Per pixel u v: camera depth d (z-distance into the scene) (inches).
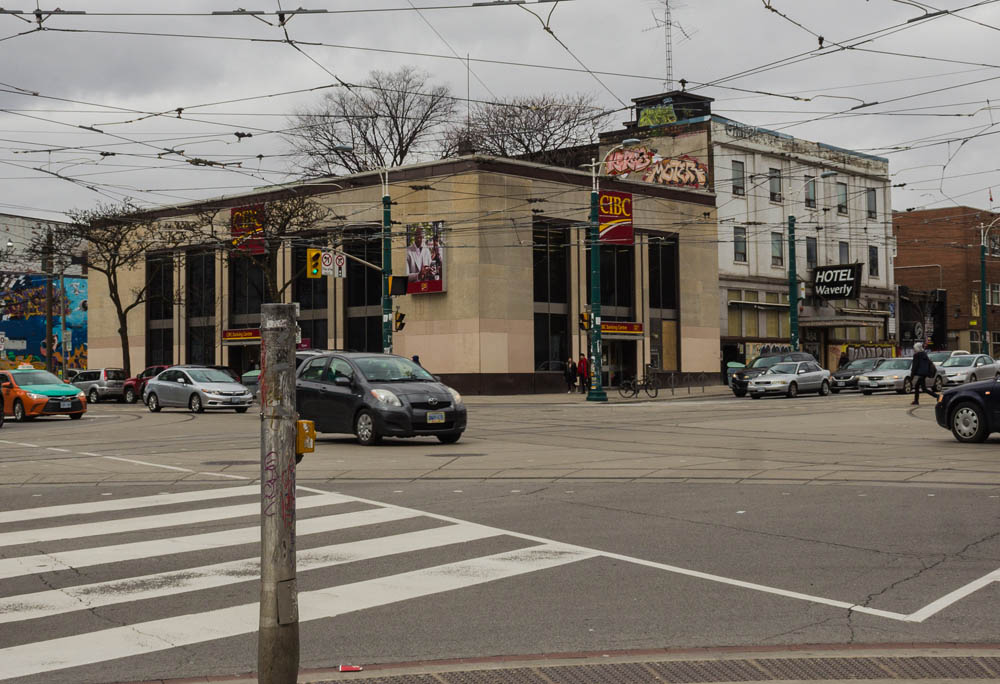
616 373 2047.2
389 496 493.0
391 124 2482.8
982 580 308.2
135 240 2224.4
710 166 2229.3
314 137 2458.2
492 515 434.3
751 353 2317.9
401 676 222.8
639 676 222.2
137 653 243.1
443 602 288.2
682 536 382.3
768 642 247.6
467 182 1817.2
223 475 582.2
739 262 2299.5
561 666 229.3
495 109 2605.8
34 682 222.1
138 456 704.4
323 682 218.5
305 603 288.0
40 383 1258.6
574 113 2586.1
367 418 757.9
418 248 1859.0
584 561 340.2
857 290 2378.2
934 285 3144.7
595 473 573.6
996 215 3225.9
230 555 356.8
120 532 401.7
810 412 1157.1
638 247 2070.6
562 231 1952.5
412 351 1889.8
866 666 228.1
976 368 1674.5
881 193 2719.0
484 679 220.5
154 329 2354.8
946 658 233.8
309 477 567.8
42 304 2864.2
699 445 751.1
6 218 2866.6
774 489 502.3
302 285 2087.8
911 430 860.6
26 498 498.0
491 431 917.2
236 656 240.5
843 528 394.3
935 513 424.2
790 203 2431.1
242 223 1942.7
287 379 187.9
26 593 303.6
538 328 1905.8
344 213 1996.8
